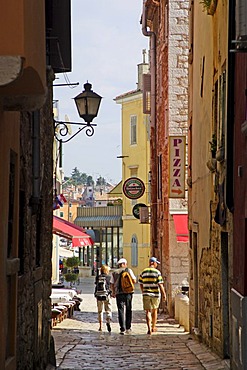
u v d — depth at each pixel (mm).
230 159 25516
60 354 34188
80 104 35406
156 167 72000
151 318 48250
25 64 14711
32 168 23750
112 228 141500
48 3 26562
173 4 58875
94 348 37000
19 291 20438
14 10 14445
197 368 29188
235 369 23859
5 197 17531
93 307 71438
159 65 68938
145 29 73312
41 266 26359
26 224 21953
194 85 42250
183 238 56688
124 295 45625
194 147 42156
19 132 20297
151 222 73125
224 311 29328
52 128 30234
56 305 54500
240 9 17953
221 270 29531
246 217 21953
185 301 48219
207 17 35156
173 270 57625
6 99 16875
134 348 37000
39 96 16859
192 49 44250
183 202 57812
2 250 17000
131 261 131875
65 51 30234
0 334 16750
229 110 25484
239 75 23672
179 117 58750
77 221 147000
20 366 20656
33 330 23906
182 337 42312
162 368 29562
